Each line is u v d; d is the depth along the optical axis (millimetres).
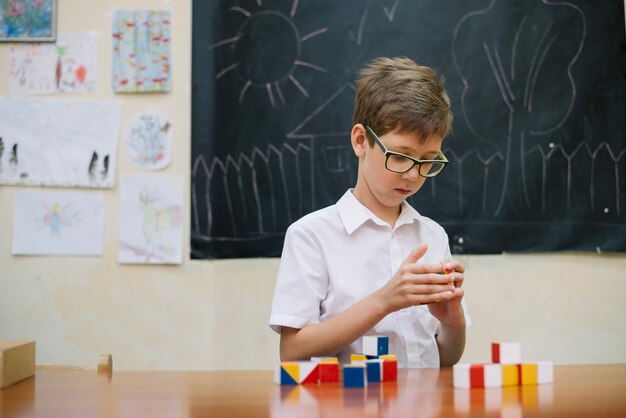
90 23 2447
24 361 1209
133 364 2400
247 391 1042
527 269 2389
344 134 2404
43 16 2439
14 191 2424
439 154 1503
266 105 2416
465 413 828
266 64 2418
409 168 1407
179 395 1015
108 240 2416
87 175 2422
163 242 2404
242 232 2400
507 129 2404
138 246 2408
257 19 2424
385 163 1416
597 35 2410
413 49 2412
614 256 2396
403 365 1528
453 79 2408
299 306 1465
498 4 2414
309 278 1495
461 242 2387
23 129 2432
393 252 1582
